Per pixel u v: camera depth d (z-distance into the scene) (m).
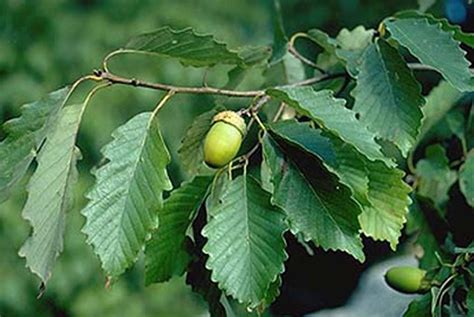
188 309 3.16
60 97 0.92
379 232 0.94
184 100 3.26
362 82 1.00
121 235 0.89
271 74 1.20
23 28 3.28
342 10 3.50
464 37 1.01
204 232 0.90
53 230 0.89
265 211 0.91
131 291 3.10
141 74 3.25
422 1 1.28
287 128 0.91
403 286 1.03
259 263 0.90
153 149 0.90
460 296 0.98
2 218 2.96
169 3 3.45
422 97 0.99
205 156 0.92
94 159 3.10
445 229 1.15
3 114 3.22
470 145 1.20
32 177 0.90
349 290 3.27
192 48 0.94
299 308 3.31
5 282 2.94
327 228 0.90
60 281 2.98
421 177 1.20
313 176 0.90
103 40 3.30
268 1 3.63
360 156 0.91
